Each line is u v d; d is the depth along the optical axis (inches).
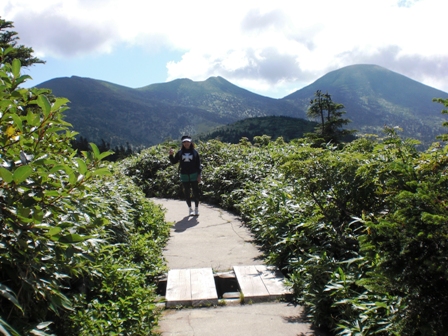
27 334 92.1
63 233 108.3
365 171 176.9
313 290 164.9
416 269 100.5
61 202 104.2
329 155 205.3
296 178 205.3
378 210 180.2
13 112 108.7
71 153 141.6
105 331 128.1
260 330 155.1
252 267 222.7
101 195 232.8
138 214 299.9
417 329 104.9
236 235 301.0
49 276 105.4
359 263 165.9
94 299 144.0
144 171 631.2
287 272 217.3
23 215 86.7
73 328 121.4
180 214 396.8
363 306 134.6
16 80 116.0
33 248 94.8
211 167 514.9
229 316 168.4
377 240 112.0
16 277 97.6
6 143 104.3
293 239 215.8
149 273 204.2
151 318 150.6
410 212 103.0
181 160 378.6
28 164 94.7
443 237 97.0
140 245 221.0
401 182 127.5
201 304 179.6
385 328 119.3
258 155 494.6
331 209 204.4
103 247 174.4
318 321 155.6
